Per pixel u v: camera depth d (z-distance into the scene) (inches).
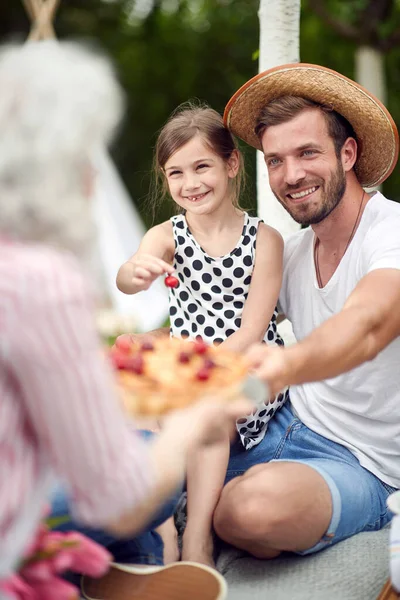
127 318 194.7
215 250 104.3
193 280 105.2
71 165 50.6
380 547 88.4
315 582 82.4
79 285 48.8
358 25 323.6
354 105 94.9
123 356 64.2
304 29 366.6
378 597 75.6
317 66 95.2
